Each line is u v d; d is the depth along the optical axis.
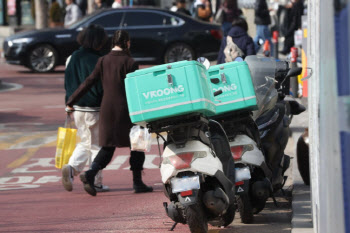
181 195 10.73
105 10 46.62
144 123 10.94
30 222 13.86
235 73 12.11
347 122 5.36
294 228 11.84
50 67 45.75
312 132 11.12
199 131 11.11
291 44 45.12
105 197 16.12
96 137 16.28
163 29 46.59
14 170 19.97
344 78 5.40
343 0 5.43
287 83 14.89
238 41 24.02
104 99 15.60
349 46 5.29
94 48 16.44
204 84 10.80
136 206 15.01
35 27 70.50
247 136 12.41
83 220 13.88
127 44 15.68
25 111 31.20
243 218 12.72
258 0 43.06
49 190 17.25
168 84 10.65
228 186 11.13
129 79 10.79
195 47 46.75
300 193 14.73
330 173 6.04
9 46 45.59
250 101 12.00
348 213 5.35
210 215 11.21
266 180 12.52
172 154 10.91
